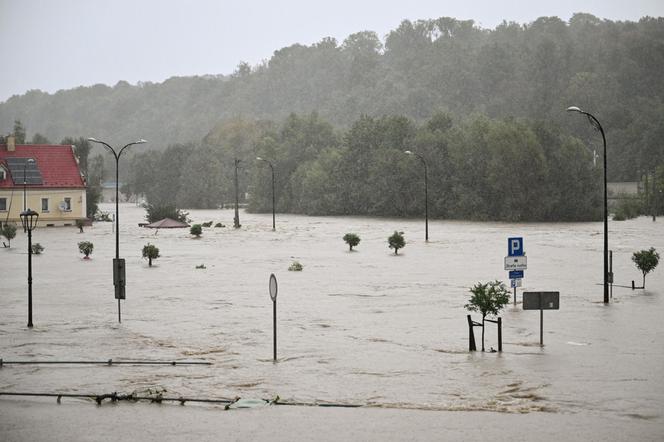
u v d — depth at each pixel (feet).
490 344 105.91
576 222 517.55
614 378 85.40
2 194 428.56
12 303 149.28
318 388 82.69
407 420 70.54
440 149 595.47
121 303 148.15
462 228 444.55
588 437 65.10
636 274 192.75
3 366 94.32
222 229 440.04
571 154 527.40
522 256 139.74
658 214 577.43
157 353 101.40
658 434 65.87
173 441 65.31
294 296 156.35
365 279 185.88
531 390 80.64
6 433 67.77
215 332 116.37
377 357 97.81
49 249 289.53
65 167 454.81
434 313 133.18
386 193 609.01
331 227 464.65
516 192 533.14
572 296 153.17
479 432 66.74
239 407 75.31
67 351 102.99
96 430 68.59
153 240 344.08
